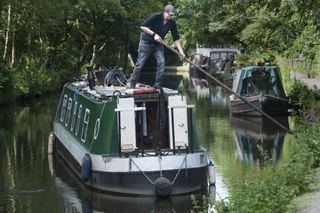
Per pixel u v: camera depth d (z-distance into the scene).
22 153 20.17
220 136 22.81
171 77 65.81
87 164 14.77
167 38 61.44
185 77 65.50
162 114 14.37
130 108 14.05
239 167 16.92
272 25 25.86
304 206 9.70
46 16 45.19
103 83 19.45
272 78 28.83
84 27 53.22
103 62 60.75
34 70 42.78
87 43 53.25
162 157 13.89
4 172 17.16
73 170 17.00
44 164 18.30
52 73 45.06
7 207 13.48
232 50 57.06
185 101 14.34
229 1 25.95
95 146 14.81
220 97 39.78
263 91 28.89
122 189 13.99
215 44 62.50
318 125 14.23
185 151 14.28
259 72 28.95
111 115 14.39
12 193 14.73
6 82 35.62
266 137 22.28
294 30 24.59
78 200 13.99
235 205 9.61
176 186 13.91
